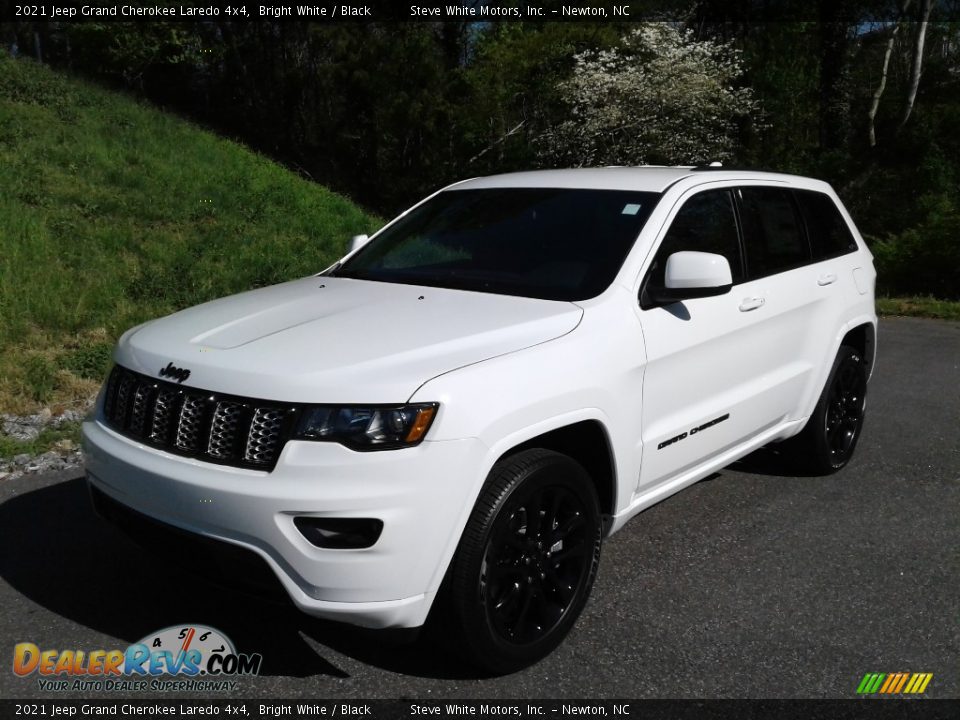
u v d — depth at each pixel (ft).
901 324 39.65
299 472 9.20
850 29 125.18
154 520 10.09
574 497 11.06
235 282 33.91
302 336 10.71
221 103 105.81
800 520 15.57
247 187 50.67
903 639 11.57
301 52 107.14
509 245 13.58
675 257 12.16
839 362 17.35
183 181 47.85
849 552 14.25
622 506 12.14
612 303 11.98
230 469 9.55
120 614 11.89
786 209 16.47
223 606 12.17
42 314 26.66
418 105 101.45
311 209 50.67
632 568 13.57
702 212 14.15
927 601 12.62
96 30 85.46
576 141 99.30
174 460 9.95
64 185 41.37
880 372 28.48
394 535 9.23
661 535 14.85
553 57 106.01
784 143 120.06
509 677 10.61
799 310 15.69
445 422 9.45
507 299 12.12
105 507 11.18
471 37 119.24
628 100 97.19
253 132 104.22
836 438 17.97
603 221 13.39
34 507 15.43
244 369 9.91
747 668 10.85
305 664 10.83
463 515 9.64
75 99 58.34
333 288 13.33
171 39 90.22
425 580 9.51
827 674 10.73
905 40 134.41
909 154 122.72
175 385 10.25
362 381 9.53
